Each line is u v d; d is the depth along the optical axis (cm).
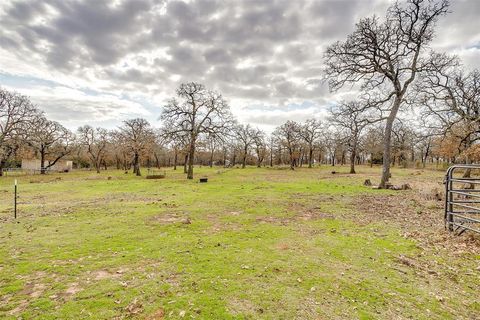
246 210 1187
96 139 6481
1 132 4381
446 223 827
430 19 1847
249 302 424
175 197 1666
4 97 4275
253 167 7581
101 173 5322
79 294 454
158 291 460
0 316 391
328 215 1078
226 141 3438
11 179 3834
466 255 620
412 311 405
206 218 1030
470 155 2166
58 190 2295
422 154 6119
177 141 3631
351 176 3550
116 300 432
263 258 611
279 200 1464
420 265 572
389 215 1064
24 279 514
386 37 1945
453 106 2198
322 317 386
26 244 731
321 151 7950
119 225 930
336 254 639
